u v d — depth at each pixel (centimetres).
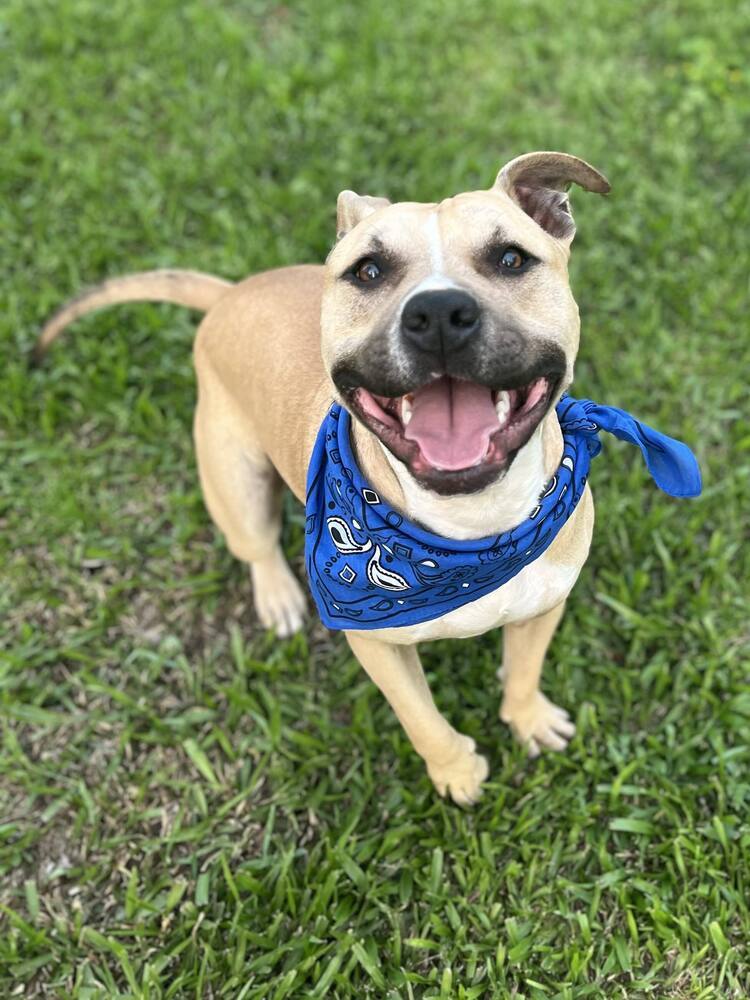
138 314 99
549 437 53
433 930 63
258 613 81
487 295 46
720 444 88
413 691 61
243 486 72
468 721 73
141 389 96
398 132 114
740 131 111
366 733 72
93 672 79
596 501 83
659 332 94
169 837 69
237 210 108
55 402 93
